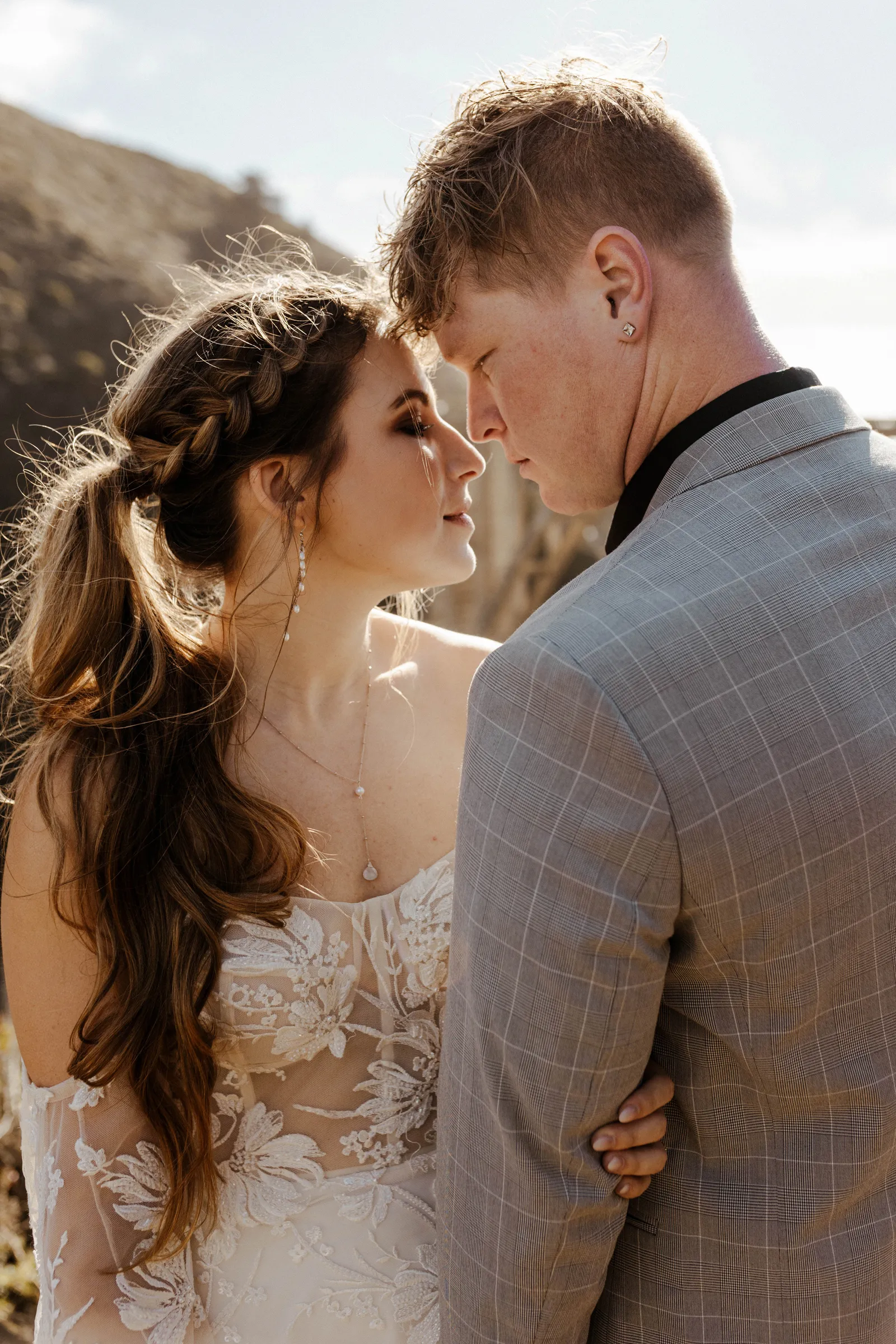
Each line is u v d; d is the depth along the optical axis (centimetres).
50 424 1101
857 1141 111
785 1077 109
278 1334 148
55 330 1284
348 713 166
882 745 103
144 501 161
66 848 144
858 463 113
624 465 126
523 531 553
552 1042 105
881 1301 115
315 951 147
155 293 1455
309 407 148
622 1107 110
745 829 100
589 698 101
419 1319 154
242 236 1764
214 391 147
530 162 119
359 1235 152
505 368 126
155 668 151
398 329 142
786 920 104
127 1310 141
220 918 145
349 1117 153
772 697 101
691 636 102
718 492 111
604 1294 123
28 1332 306
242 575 158
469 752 113
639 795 100
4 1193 363
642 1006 105
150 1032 141
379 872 160
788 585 105
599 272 118
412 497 153
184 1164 142
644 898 102
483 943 109
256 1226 150
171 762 149
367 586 158
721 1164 115
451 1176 115
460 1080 113
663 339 118
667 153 117
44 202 1581
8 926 149
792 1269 112
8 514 723
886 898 106
